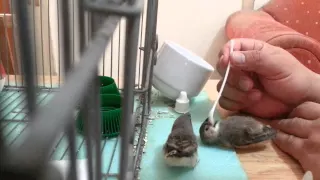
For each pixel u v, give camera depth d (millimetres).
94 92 212
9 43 711
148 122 737
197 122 765
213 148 669
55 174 132
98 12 197
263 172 609
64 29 207
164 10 1336
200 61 847
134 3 198
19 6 145
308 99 726
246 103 781
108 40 188
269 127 690
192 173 589
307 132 628
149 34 621
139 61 662
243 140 656
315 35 1222
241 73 756
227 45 750
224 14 1354
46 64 848
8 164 109
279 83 717
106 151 563
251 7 1345
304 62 982
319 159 585
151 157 621
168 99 862
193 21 1357
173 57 811
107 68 915
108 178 492
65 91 137
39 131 116
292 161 646
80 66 158
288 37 957
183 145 585
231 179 583
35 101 159
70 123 143
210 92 924
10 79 682
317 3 1222
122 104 219
